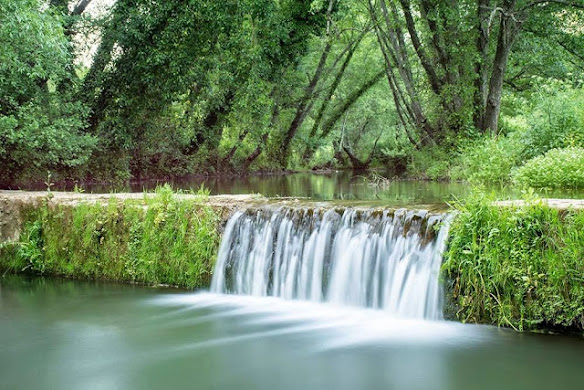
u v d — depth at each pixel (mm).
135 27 21469
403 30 25328
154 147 24656
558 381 5375
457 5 20078
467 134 20266
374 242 7656
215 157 28250
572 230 6082
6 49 14398
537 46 23250
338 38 29531
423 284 7051
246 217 8703
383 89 35500
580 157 11875
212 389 5484
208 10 21750
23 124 16203
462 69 20859
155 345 6629
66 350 6551
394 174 23250
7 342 6836
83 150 19453
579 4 19688
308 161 35875
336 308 7766
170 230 8977
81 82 21141
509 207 6488
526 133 15797
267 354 6277
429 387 5352
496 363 5762
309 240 8164
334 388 5402
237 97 24906
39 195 10211
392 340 6520
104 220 9461
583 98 16359
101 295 8609
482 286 6480
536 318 6258
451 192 12734
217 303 8133
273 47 24938
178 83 22250
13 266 9977
